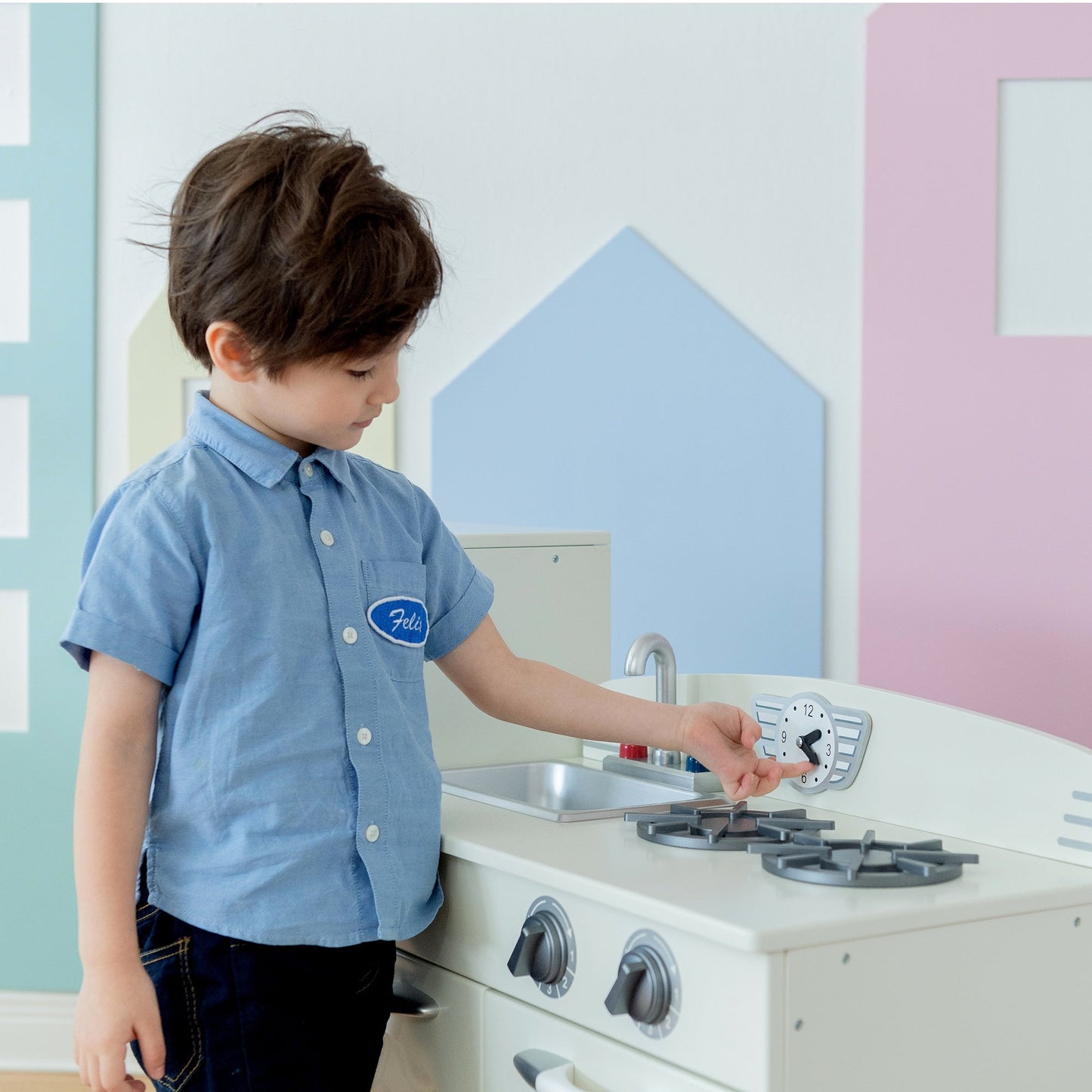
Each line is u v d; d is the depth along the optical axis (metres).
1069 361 1.90
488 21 2.05
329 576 0.94
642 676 1.29
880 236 1.96
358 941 0.90
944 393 1.94
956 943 0.79
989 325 1.92
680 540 2.05
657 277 2.04
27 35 2.08
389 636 0.97
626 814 1.05
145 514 0.89
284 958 0.88
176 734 0.89
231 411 0.95
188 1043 0.89
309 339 0.86
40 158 2.07
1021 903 0.82
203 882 0.88
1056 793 0.92
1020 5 1.89
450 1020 0.99
